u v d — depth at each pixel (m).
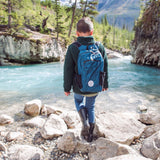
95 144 2.04
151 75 9.21
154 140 1.94
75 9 23.38
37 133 2.58
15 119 3.25
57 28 19.31
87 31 1.74
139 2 20.38
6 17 18.73
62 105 4.12
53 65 14.07
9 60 14.00
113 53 29.56
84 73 1.65
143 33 16.53
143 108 3.71
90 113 2.07
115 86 6.30
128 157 1.60
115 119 2.69
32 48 14.66
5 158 1.92
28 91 5.60
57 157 1.96
